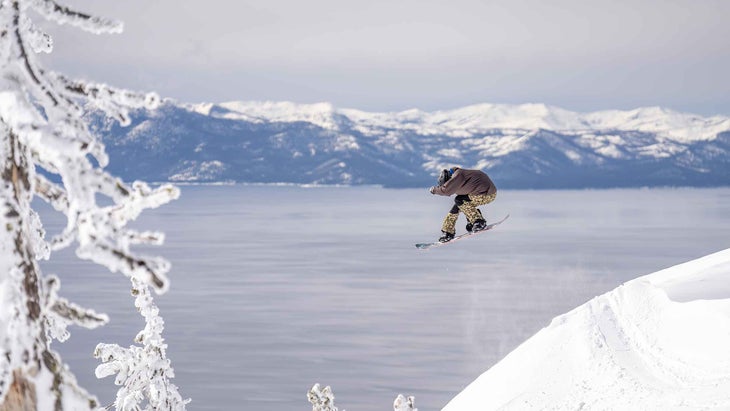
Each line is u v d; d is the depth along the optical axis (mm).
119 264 4277
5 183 5020
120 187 4438
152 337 15398
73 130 4582
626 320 22484
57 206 5273
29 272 5090
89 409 5176
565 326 23266
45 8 4793
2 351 4926
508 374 22297
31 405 4969
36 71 4793
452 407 22922
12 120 4504
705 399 16234
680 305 21312
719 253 24891
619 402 18109
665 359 19688
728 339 18578
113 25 4875
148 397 15117
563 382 20547
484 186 22219
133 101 4848
